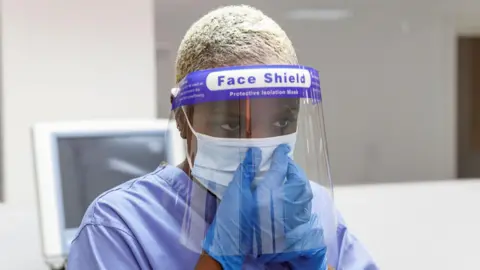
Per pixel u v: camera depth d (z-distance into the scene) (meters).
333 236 0.75
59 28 1.48
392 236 1.54
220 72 0.65
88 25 1.51
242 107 0.65
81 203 1.11
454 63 2.71
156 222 0.77
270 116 0.66
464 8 2.65
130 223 0.76
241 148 0.67
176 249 0.75
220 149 0.67
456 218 1.64
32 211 1.41
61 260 1.06
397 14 2.61
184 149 0.79
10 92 1.44
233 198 0.66
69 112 1.50
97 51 1.52
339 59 2.57
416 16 2.63
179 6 2.04
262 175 0.67
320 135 0.74
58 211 1.08
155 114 1.56
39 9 1.46
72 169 1.12
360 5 2.54
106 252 0.74
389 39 2.62
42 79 1.47
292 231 0.66
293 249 0.66
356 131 2.64
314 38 2.50
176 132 0.86
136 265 0.74
